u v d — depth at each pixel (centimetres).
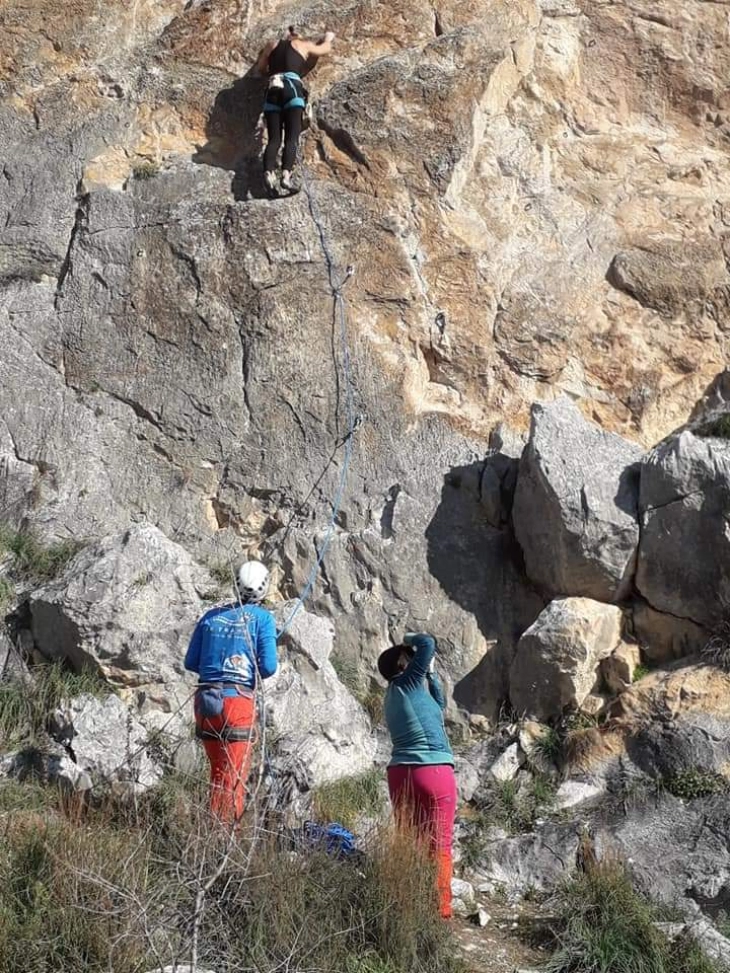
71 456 833
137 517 824
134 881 500
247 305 853
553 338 853
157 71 966
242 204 878
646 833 627
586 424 768
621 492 733
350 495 810
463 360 846
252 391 838
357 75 909
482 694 750
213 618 598
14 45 986
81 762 639
